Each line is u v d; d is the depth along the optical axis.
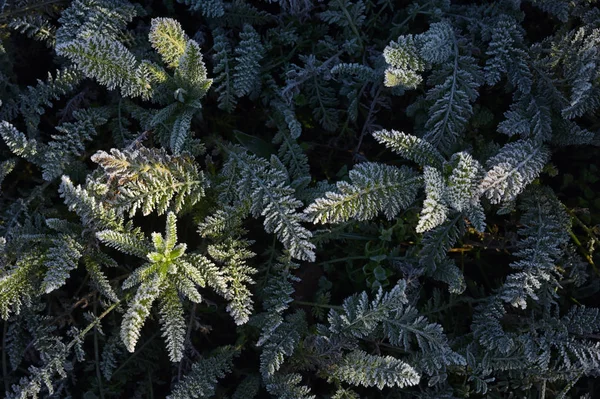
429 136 0.76
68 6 0.79
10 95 0.79
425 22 0.81
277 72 0.81
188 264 0.73
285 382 0.75
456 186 0.74
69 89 0.77
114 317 0.77
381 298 0.77
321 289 0.78
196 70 0.75
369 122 0.79
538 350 0.77
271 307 0.75
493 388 0.79
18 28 0.79
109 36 0.77
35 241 0.75
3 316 0.73
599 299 0.81
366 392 0.79
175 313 0.73
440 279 0.77
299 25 0.80
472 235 0.81
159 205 0.74
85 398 0.77
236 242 0.75
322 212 0.74
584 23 0.78
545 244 0.76
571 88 0.77
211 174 0.77
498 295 0.76
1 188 0.79
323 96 0.79
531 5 0.81
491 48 0.78
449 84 0.76
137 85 0.75
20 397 0.73
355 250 0.79
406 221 0.80
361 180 0.74
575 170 0.82
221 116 0.81
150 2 0.81
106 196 0.74
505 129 0.76
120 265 0.79
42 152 0.76
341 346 0.75
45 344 0.75
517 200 0.79
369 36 0.81
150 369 0.79
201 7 0.79
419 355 0.76
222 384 0.79
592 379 0.81
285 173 0.76
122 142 0.77
